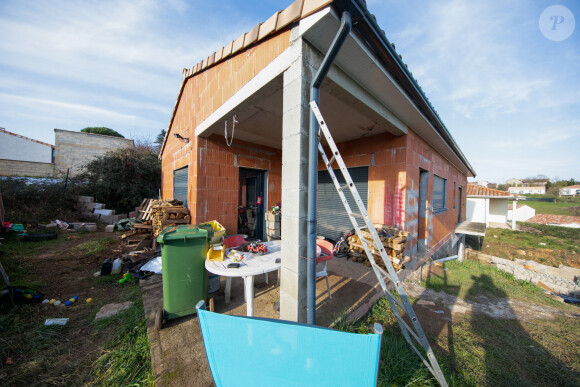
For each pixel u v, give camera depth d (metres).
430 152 5.86
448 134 5.31
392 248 4.02
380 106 3.45
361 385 0.90
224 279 3.66
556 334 3.09
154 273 3.79
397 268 4.06
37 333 2.33
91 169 10.58
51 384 1.80
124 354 2.06
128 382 1.82
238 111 3.45
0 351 2.07
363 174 5.11
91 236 6.91
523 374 2.25
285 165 2.19
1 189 7.72
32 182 8.92
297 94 2.07
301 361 0.94
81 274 3.93
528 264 9.80
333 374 0.92
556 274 8.87
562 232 16.23
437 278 4.91
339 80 2.55
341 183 5.50
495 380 2.12
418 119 4.10
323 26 1.93
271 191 6.06
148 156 12.92
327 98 3.06
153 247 4.80
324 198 5.94
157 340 2.14
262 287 3.28
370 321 2.81
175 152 6.66
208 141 4.73
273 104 3.25
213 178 4.80
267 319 0.98
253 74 2.82
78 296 3.16
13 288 2.94
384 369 2.04
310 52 2.16
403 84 3.12
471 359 2.37
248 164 5.48
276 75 2.38
